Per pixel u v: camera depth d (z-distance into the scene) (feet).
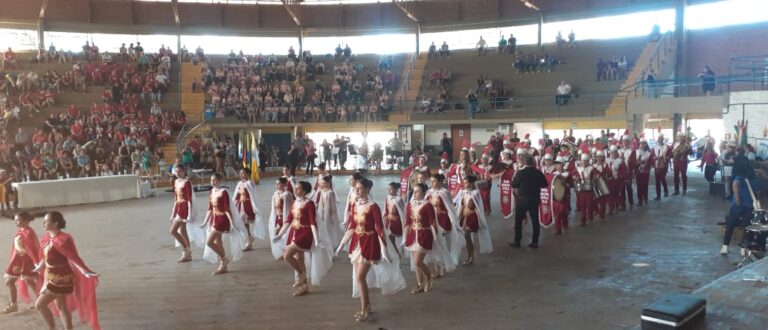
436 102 102.58
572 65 103.76
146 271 31.37
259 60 115.85
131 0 114.11
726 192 54.03
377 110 103.86
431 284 27.30
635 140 55.21
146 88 102.37
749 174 37.52
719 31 92.38
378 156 92.48
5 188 57.16
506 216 45.03
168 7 116.47
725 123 70.38
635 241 36.47
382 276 24.39
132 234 42.86
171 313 24.14
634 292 25.66
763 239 28.55
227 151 89.51
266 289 27.63
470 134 102.42
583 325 21.63
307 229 26.14
